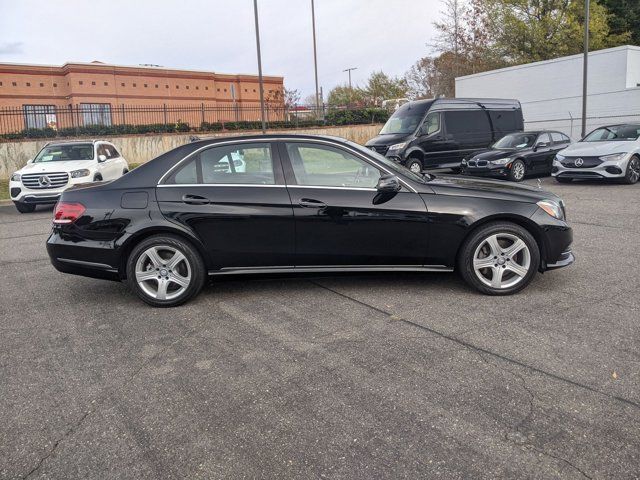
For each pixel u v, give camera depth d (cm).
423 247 480
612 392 308
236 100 3797
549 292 487
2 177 1908
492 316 431
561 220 483
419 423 283
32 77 3189
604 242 682
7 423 298
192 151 491
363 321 432
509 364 347
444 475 242
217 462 258
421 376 335
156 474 251
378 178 486
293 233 476
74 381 347
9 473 255
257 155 488
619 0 3512
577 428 274
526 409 293
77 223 477
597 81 2350
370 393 316
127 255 485
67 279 604
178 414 302
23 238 895
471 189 490
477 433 273
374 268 489
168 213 472
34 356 389
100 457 265
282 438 275
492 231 472
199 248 476
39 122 2239
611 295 473
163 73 3441
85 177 1227
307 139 492
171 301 483
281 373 347
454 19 3500
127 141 2147
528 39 3291
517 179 1422
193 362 369
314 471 248
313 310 462
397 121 1600
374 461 254
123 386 338
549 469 244
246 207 472
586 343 374
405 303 470
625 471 241
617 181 1291
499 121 1695
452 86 3588
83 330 439
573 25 3167
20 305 512
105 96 3253
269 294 511
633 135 1289
